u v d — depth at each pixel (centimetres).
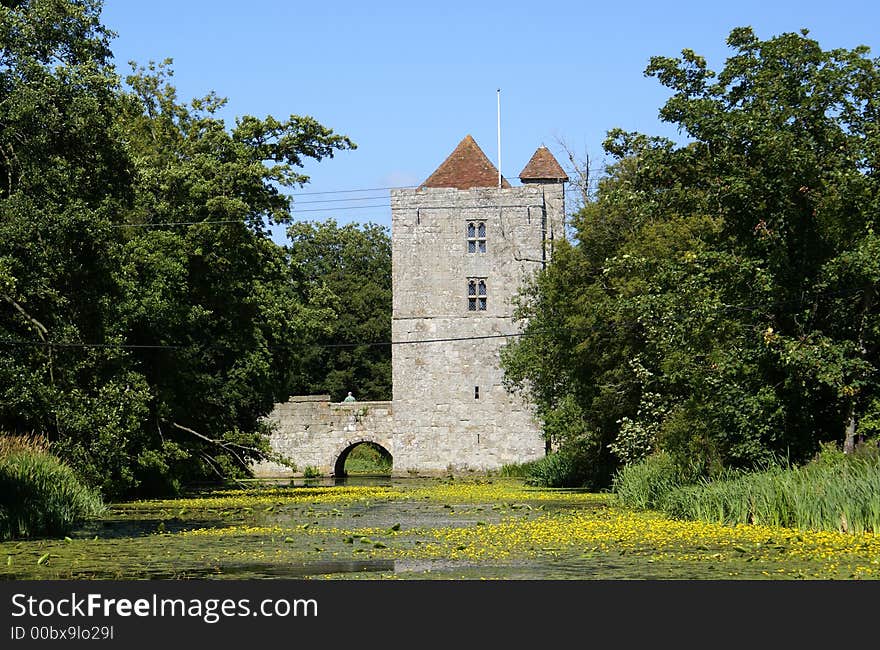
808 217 3244
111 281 3756
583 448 5188
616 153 3534
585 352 4812
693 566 2088
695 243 4075
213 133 5044
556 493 5134
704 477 3400
